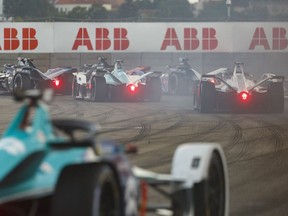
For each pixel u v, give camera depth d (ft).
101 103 209.97
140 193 44.86
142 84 219.61
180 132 127.03
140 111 177.88
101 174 37.19
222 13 570.46
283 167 87.25
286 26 309.22
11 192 35.12
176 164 45.55
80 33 312.09
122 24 311.68
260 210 62.18
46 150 37.27
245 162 91.25
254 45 310.45
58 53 331.98
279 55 317.42
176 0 595.47
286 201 66.33
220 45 310.65
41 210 38.68
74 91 233.14
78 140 38.14
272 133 126.41
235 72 183.42
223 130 131.34
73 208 35.70
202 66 320.91
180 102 218.59
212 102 174.09
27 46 313.12
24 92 39.32
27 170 35.94
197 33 310.65
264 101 179.11
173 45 311.06
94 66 232.32
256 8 536.83
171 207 46.62
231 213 60.75
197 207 46.24
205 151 46.03
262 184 75.61
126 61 325.83
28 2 642.22
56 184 36.11
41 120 38.81
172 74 267.59
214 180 48.29
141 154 96.99
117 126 137.39
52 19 333.01
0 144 37.09
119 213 39.81
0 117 158.10
